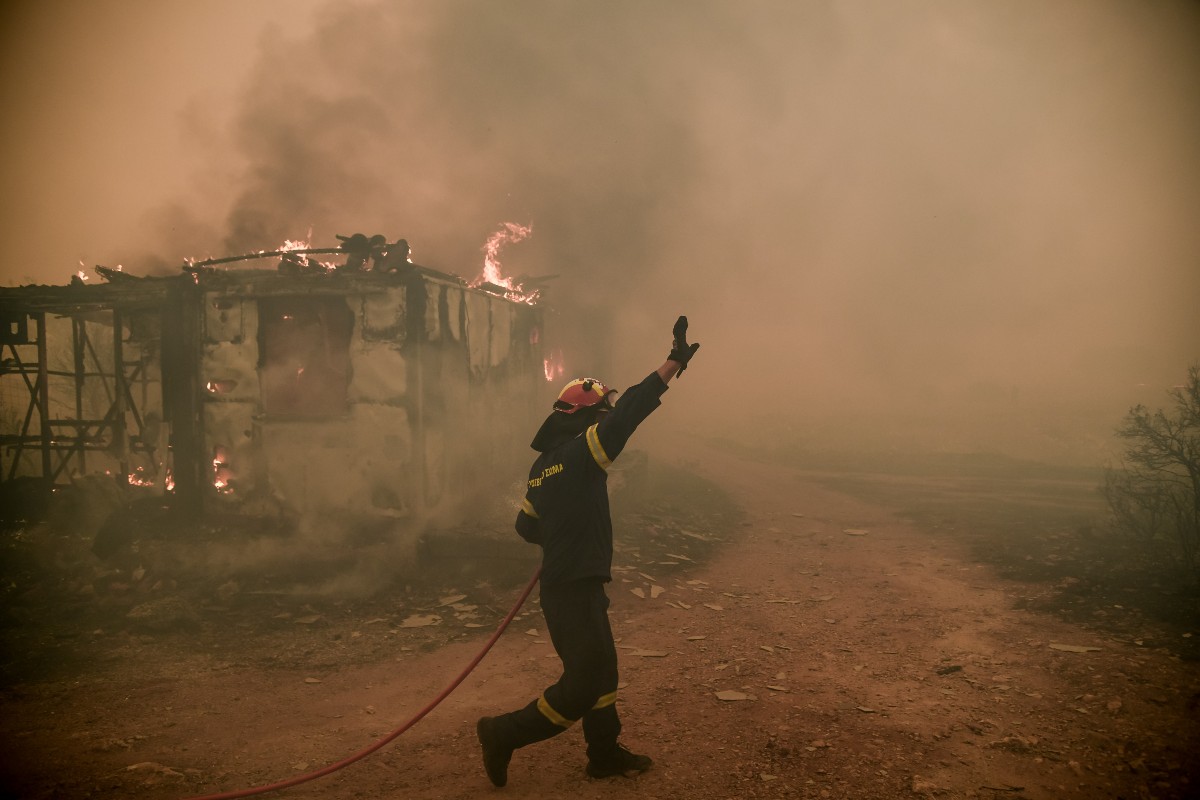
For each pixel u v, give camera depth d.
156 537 8.64
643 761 3.73
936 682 4.80
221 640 6.06
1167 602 6.02
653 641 5.89
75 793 3.57
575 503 3.47
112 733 4.34
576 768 3.79
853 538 9.97
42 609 6.79
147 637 6.08
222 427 9.09
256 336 8.98
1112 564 7.37
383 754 4.00
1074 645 5.28
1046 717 4.14
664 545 9.27
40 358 11.00
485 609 6.73
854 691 4.69
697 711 4.45
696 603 6.99
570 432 3.79
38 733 4.34
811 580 7.80
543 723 3.45
